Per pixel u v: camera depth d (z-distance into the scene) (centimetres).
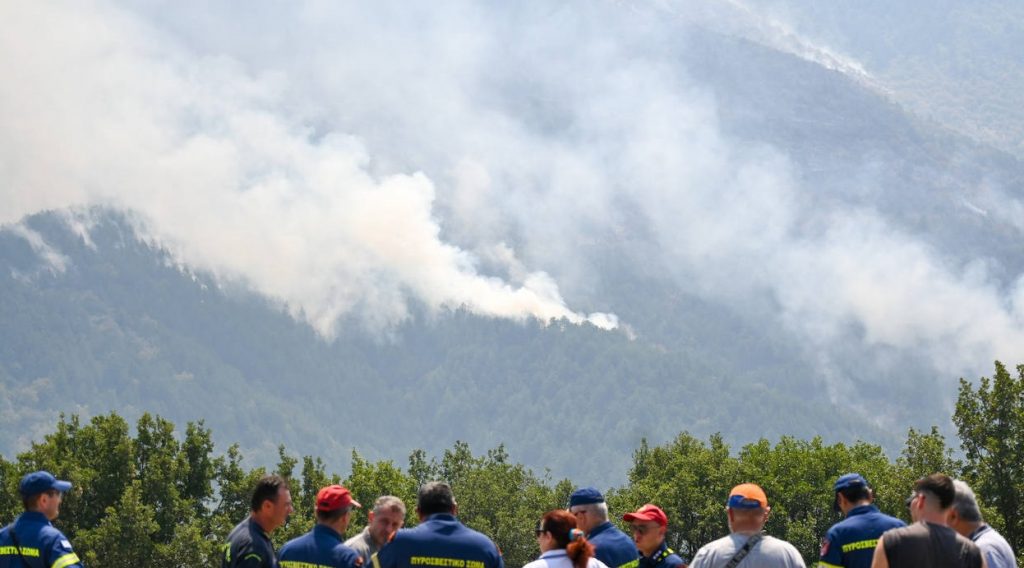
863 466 10856
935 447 8000
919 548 1402
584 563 1576
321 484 9938
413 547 1641
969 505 1571
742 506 1605
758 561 1577
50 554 1606
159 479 9131
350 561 1609
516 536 12181
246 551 1555
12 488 8512
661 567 1800
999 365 7788
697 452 12569
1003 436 7669
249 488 9450
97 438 9219
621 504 11862
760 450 11912
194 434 9725
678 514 11394
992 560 1550
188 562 8594
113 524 8394
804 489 10581
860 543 1680
